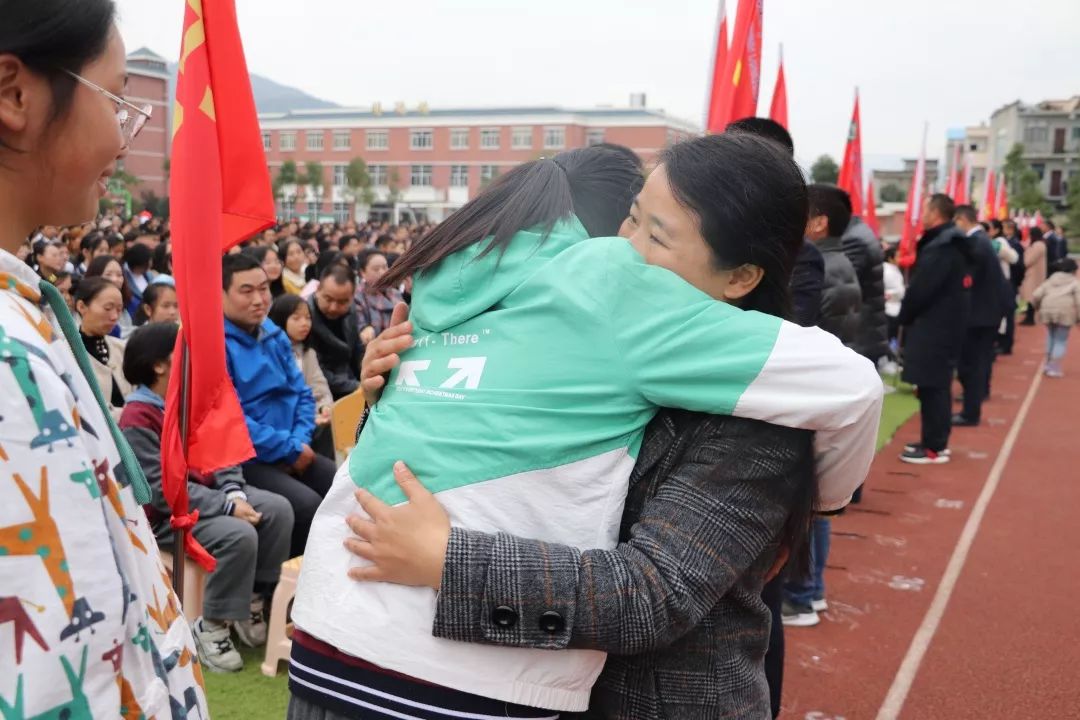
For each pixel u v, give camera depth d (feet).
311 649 4.20
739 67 12.46
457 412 4.09
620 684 4.35
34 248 20.58
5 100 2.96
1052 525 17.72
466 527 3.95
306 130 199.52
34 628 2.56
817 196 12.60
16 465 2.56
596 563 3.90
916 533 17.16
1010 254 42.14
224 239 8.32
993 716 10.59
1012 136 228.63
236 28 8.11
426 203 190.29
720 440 4.14
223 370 8.28
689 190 4.20
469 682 3.90
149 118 3.52
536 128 180.75
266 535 11.19
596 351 4.03
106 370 13.98
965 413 27.50
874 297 19.83
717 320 4.01
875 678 11.41
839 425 4.05
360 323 22.00
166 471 8.08
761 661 4.77
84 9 3.02
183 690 3.37
